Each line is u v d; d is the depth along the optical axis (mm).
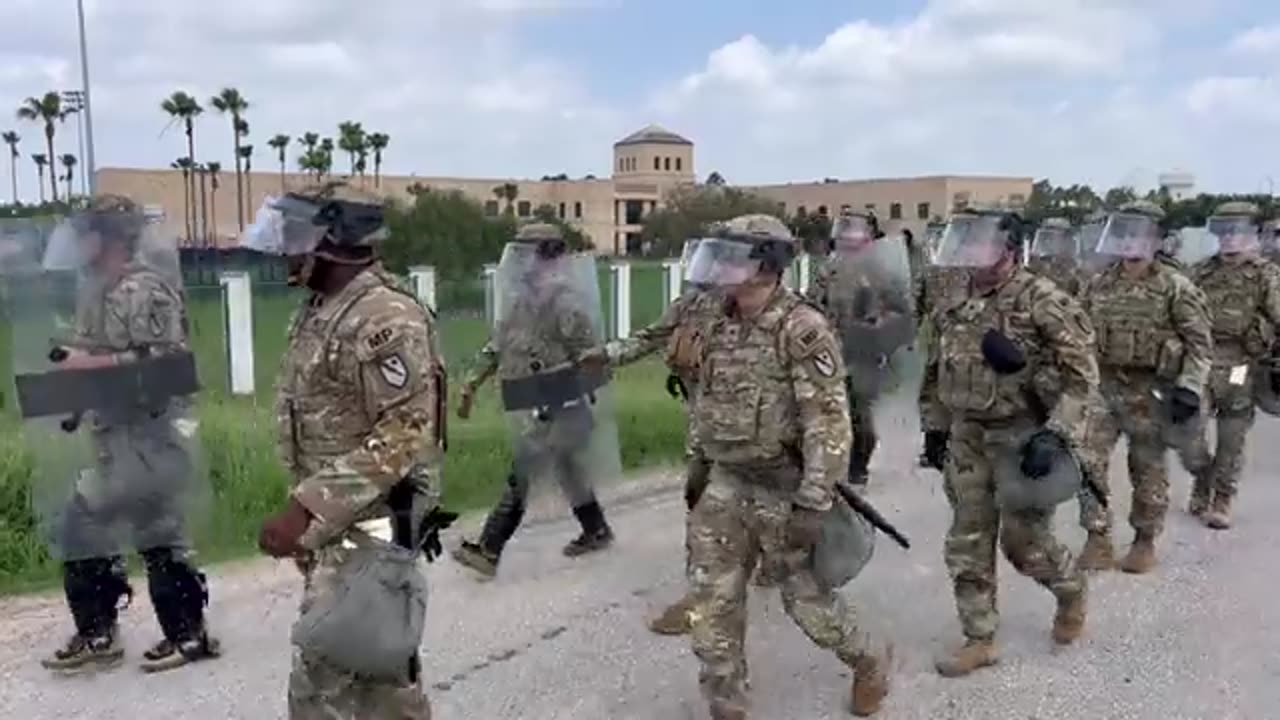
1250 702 4453
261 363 9766
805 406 3793
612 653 4945
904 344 7637
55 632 5105
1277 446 9656
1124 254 5922
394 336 2820
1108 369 6098
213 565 5980
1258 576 6070
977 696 4500
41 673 4645
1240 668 4797
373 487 2797
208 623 5219
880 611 5480
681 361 4148
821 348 3781
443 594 5703
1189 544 6707
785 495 3922
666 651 4977
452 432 8023
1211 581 5980
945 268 4883
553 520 7105
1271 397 7078
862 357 7574
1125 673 4738
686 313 4398
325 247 2875
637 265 14547
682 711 4359
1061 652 4965
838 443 3787
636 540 6742
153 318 4492
